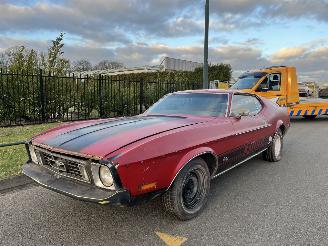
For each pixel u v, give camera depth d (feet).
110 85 39.73
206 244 10.11
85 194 9.60
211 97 15.72
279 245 9.98
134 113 41.73
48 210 12.67
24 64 35.78
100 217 12.09
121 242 10.30
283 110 21.42
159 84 46.03
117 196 9.36
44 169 11.61
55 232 10.96
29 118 33.83
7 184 14.88
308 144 26.78
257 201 13.61
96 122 13.46
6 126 29.50
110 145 10.09
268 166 19.31
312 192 14.71
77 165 10.16
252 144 16.20
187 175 11.45
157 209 12.73
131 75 69.92
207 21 42.93
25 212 12.48
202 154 11.90
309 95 72.90
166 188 10.76
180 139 11.25
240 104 16.16
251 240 10.30
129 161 9.52
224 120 14.21
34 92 33.14
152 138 10.59
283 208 12.83
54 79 34.86
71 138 11.26
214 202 13.48
